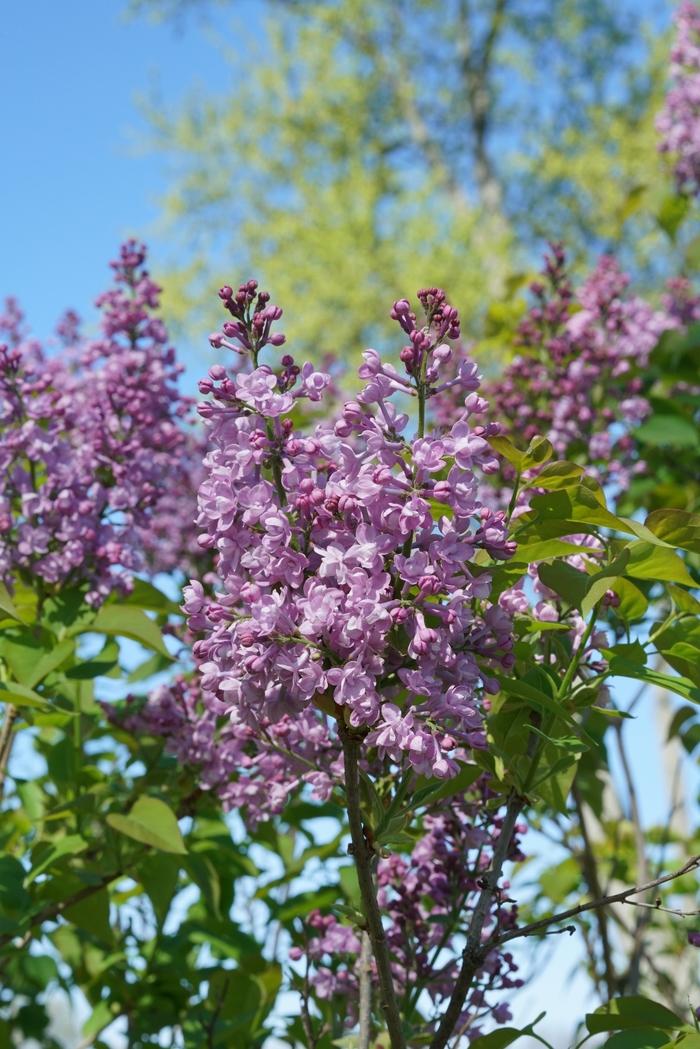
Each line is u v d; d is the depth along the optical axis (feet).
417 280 55.93
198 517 7.54
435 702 7.11
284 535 7.13
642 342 17.74
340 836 12.77
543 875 15.98
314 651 7.05
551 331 17.06
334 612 6.91
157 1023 13.67
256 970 13.20
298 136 69.41
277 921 13.69
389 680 7.48
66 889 11.99
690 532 8.41
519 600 8.48
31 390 12.09
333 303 58.95
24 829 14.25
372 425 7.44
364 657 6.96
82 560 11.65
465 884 9.73
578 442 16.48
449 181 68.85
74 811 11.96
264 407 7.57
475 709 7.08
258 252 66.74
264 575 7.26
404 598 7.23
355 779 7.19
